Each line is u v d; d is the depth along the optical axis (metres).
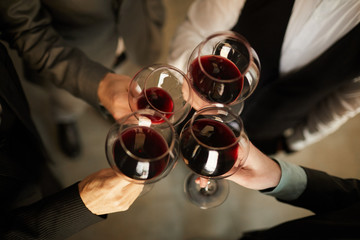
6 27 0.58
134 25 0.80
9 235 0.50
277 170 0.54
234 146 0.48
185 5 1.12
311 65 0.63
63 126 0.93
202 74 0.50
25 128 0.58
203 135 0.51
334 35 0.57
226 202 0.98
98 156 0.98
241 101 0.54
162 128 0.49
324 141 1.08
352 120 1.11
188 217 0.96
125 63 1.00
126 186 0.50
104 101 0.60
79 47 0.74
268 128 0.84
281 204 1.00
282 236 0.52
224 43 0.52
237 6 0.62
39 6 0.59
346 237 0.45
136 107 0.52
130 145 0.49
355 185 0.57
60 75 0.61
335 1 0.53
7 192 0.57
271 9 0.57
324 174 0.57
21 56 0.62
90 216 0.52
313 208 0.56
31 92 0.98
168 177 0.98
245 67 0.53
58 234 0.52
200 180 0.59
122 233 0.92
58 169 0.95
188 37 0.65
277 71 0.67
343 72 0.62
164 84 0.53
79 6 0.65
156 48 0.91
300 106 0.74
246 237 0.65
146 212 0.94
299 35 0.60
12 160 0.57
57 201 0.51
